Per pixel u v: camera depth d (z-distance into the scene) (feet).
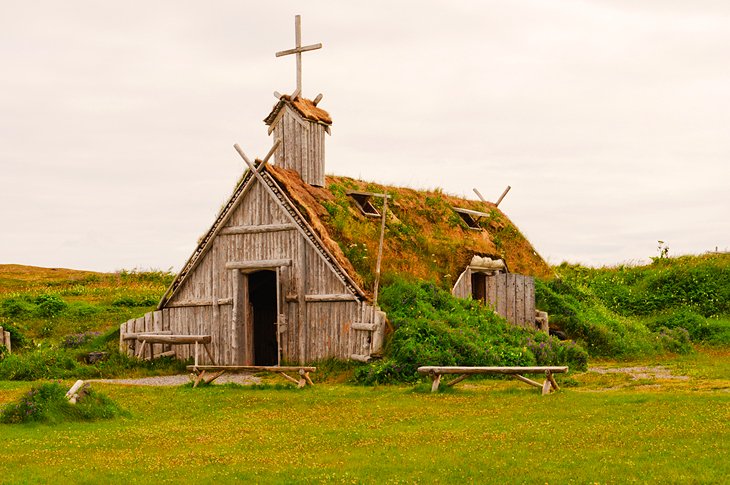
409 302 102.37
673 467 43.24
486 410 65.57
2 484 44.16
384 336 97.35
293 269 105.19
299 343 103.96
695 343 134.62
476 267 122.72
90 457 51.19
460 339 94.43
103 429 62.03
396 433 56.65
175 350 112.98
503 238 141.59
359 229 111.86
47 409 65.16
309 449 52.34
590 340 120.57
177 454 51.62
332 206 111.45
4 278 262.88
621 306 158.71
